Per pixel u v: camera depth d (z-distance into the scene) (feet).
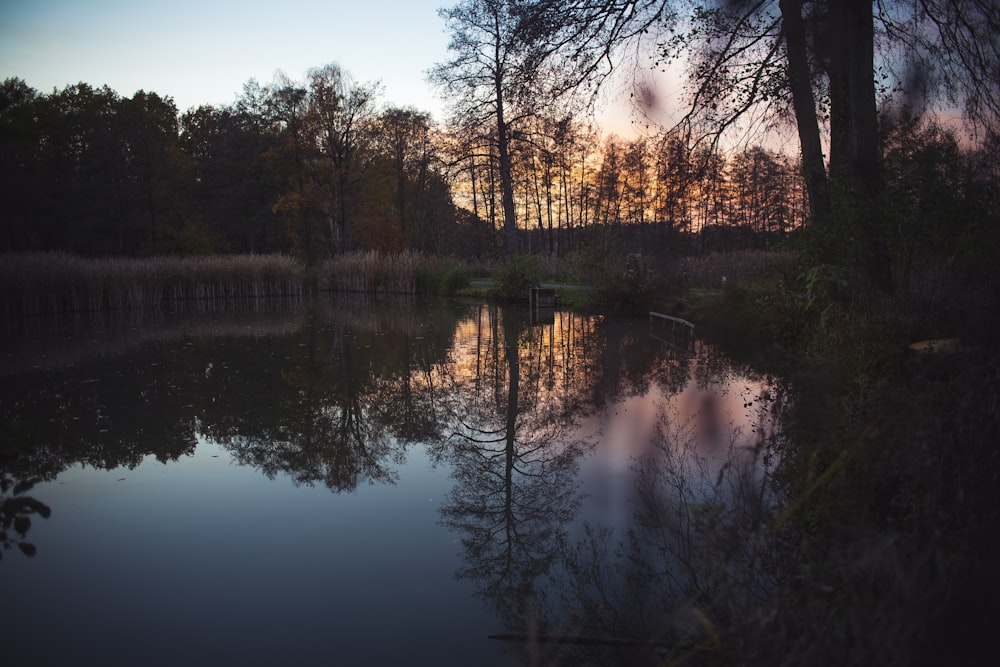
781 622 7.43
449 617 12.39
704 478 17.43
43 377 37.22
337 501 18.94
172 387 34.76
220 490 19.93
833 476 10.44
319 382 36.29
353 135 128.98
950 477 8.39
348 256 113.80
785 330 29.25
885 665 5.74
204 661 11.13
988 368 9.34
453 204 156.97
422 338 53.26
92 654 11.37
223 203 161.07
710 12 26.94
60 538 16.38
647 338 48.62
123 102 155.84
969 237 18.72
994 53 20.71
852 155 22.31
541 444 24.09
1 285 64.69
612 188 119.14
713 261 68.54
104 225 144.36
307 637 11.77
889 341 15.88
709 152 30.76
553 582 13.34
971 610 6.70
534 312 70.74
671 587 12.16
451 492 19.65
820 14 23.82
